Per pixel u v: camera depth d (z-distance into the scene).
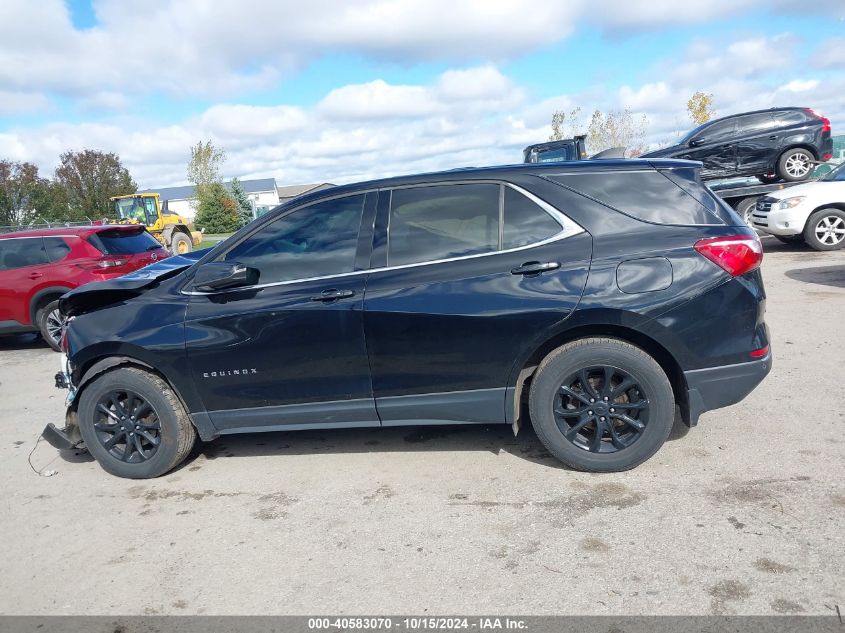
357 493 3.73
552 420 3.64
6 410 6.19
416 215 3.75
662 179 3.59
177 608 2.81
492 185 3.69
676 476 3.56
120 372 4.07
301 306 3.75
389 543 3.17
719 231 3.44
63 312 4.27
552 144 15.87
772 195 11.33
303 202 3.96
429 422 3.79
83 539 3.49
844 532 2.90
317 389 3.84
